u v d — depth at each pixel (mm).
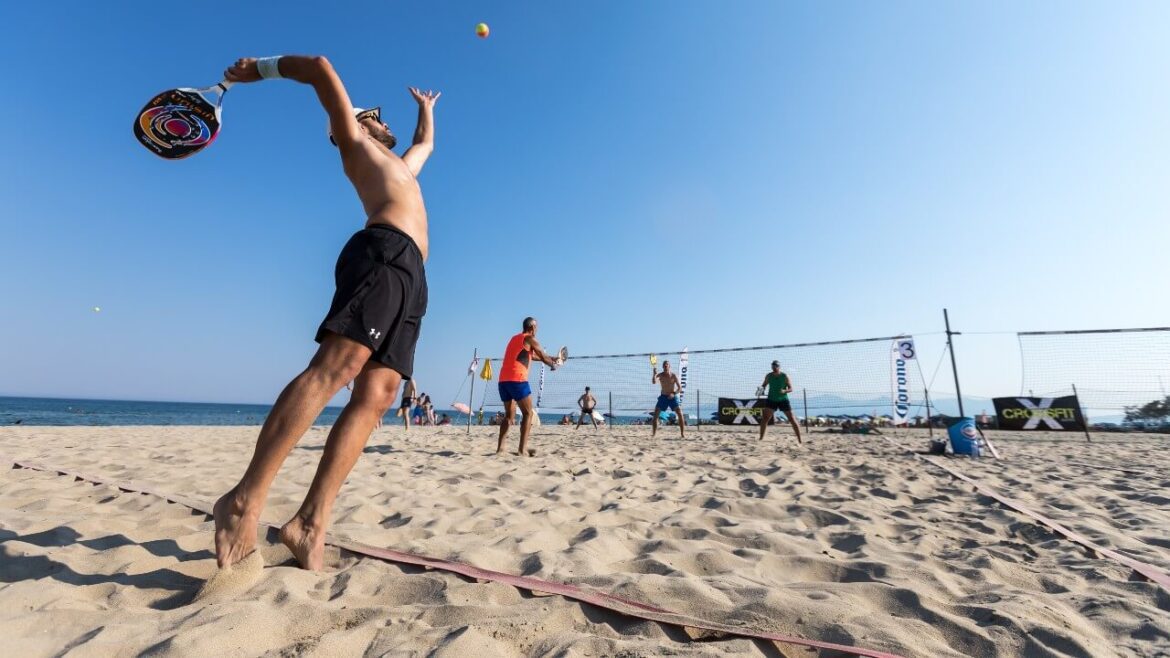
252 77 1750
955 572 1925
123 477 3674
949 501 3303
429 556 1816
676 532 2449
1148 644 1324
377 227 1670
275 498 2842
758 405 14703
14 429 9234
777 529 2547
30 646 1101
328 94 1707
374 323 1525
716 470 4590
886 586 1654
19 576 1529
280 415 1470
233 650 1112
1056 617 1474
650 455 5840
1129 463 5391
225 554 1457
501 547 2043
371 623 1272
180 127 1696
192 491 3229
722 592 1595
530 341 5699
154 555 1732
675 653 1183
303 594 1433
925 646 1292
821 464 5059
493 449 6461
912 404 12891
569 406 16797
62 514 2391
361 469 4230
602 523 2609
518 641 1236
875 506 3102
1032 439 9648
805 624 1373
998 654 1287
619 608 1397
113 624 1198
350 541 1934
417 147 2205
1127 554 2164
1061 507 3102
